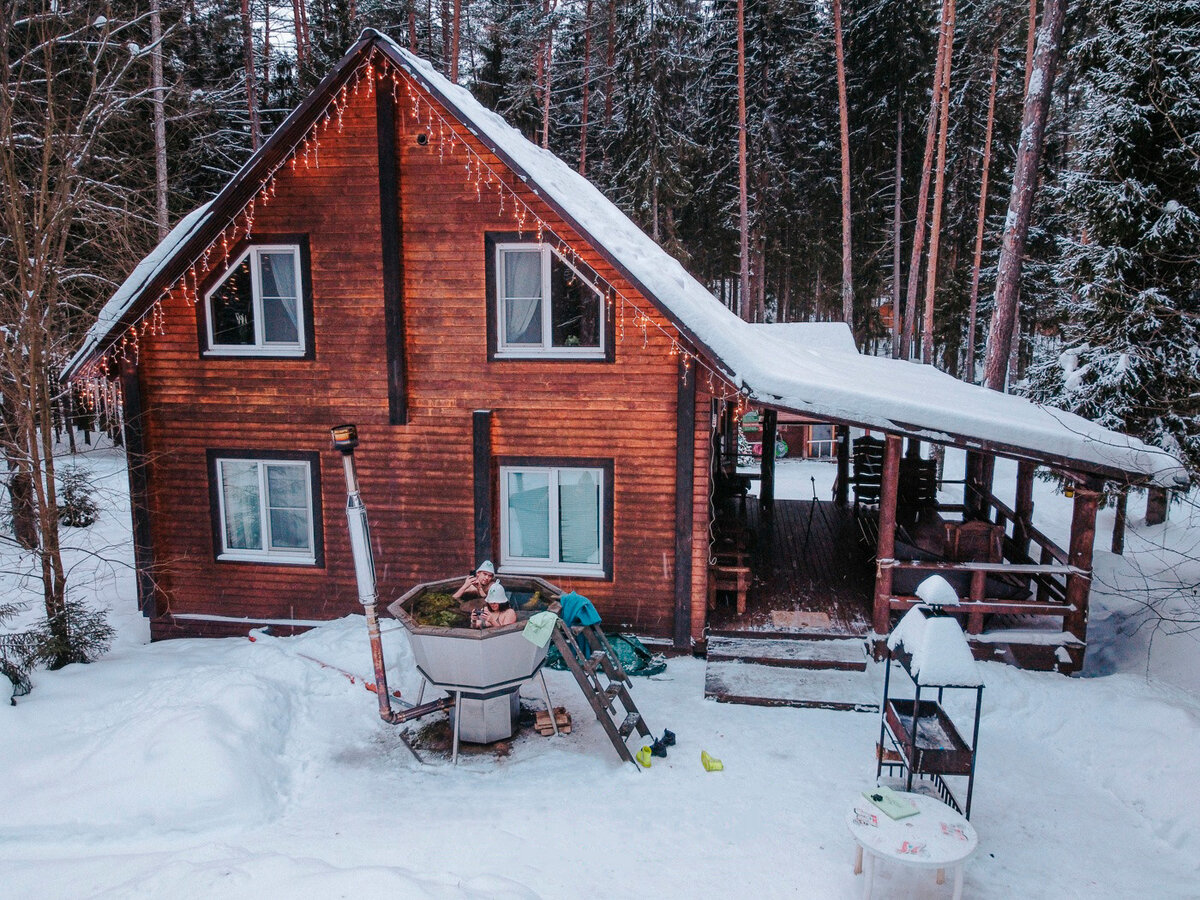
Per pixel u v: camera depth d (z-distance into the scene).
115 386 10.50
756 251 34.19
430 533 10.30
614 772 7.27
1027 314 30.84
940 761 6.01
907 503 14.62
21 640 9.25
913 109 30.69
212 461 10.50
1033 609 9.41
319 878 5.16
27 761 7.06
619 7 30.06
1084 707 8.36
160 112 17.08
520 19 31.81
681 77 29.22
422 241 9.80
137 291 9.87
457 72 23.78
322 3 27.80
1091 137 15.57
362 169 9.73
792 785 7.06
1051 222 29.70
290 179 9.85
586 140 30.78
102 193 14.41
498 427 9.99
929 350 25.88
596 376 9.72
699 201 33.88
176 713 7.42
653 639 9.97
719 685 8.88
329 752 7.67
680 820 6.50
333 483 10.35
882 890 5.61
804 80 32.84
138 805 6.50
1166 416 15.18
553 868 5.80
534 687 9.10
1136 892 5.77
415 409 10.10
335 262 9.95
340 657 9.26
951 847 5.16
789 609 10.67
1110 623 11.87
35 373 9.77
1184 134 14.42
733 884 5.69
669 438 9.66
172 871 5.33
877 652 9.58
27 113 11.95
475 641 7.21
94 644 9.82
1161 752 7.32
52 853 6.00
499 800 6.79
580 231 8.89
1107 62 15.42
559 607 8.05
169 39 18.58
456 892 5.12
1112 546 15.42
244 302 10.26
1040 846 6.32
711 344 9.07
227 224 9.87
